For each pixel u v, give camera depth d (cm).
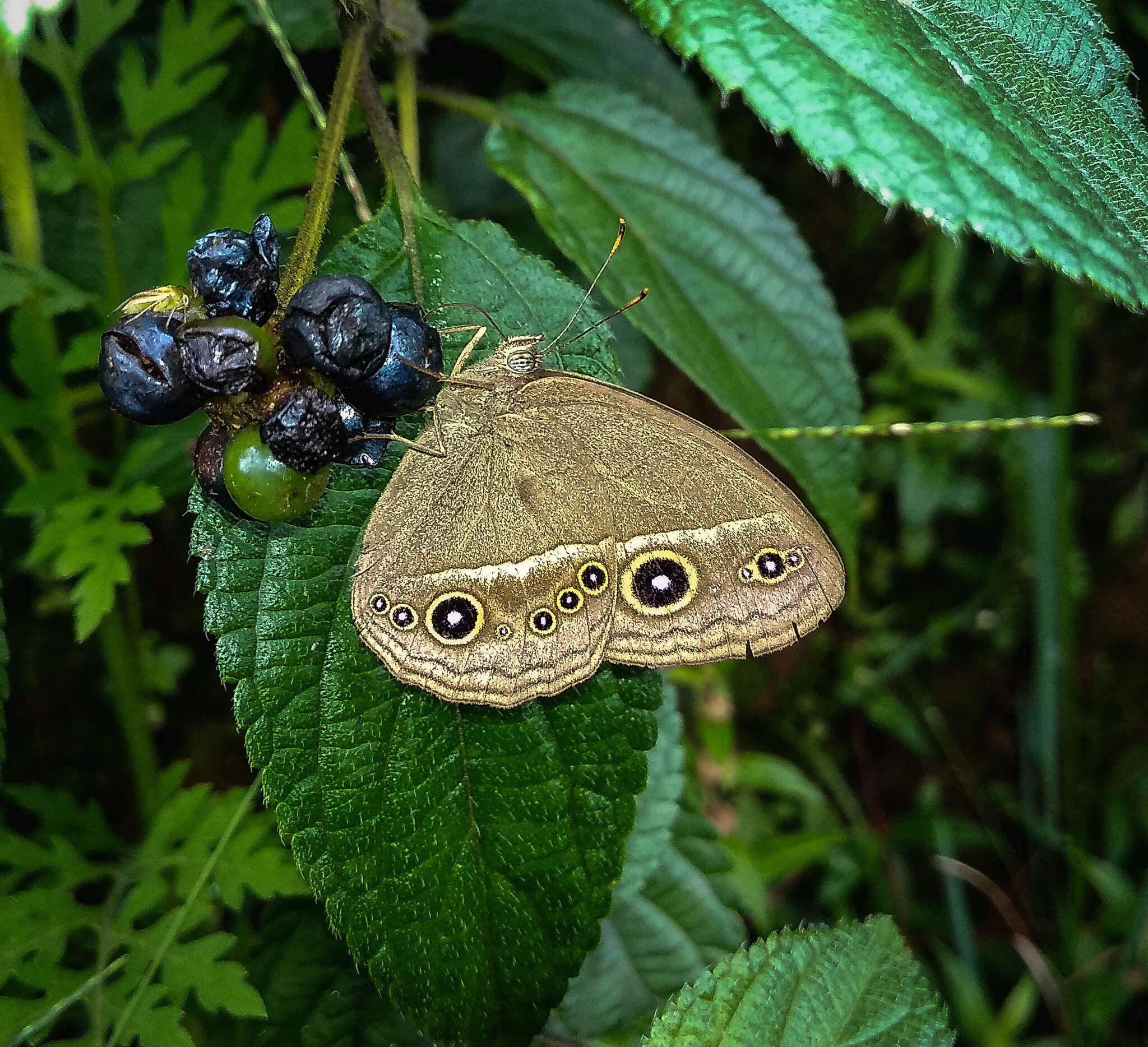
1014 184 9
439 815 10
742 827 20
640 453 10
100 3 12
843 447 12
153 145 14
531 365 10
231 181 12
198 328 8
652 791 13
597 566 10
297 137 12
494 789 10
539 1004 10
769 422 12
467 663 10
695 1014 10
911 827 21
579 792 10
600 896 10
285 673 10
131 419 9
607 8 15
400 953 10
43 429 12
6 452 13
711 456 10
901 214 21
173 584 17
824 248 22
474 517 10
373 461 9
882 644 22
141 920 12
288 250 13
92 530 11
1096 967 20
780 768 19
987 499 22
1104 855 21
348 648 10
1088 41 9
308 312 8
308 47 13
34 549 11
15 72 11
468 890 10
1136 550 22
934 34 9
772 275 12
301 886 11
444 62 16
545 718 10
